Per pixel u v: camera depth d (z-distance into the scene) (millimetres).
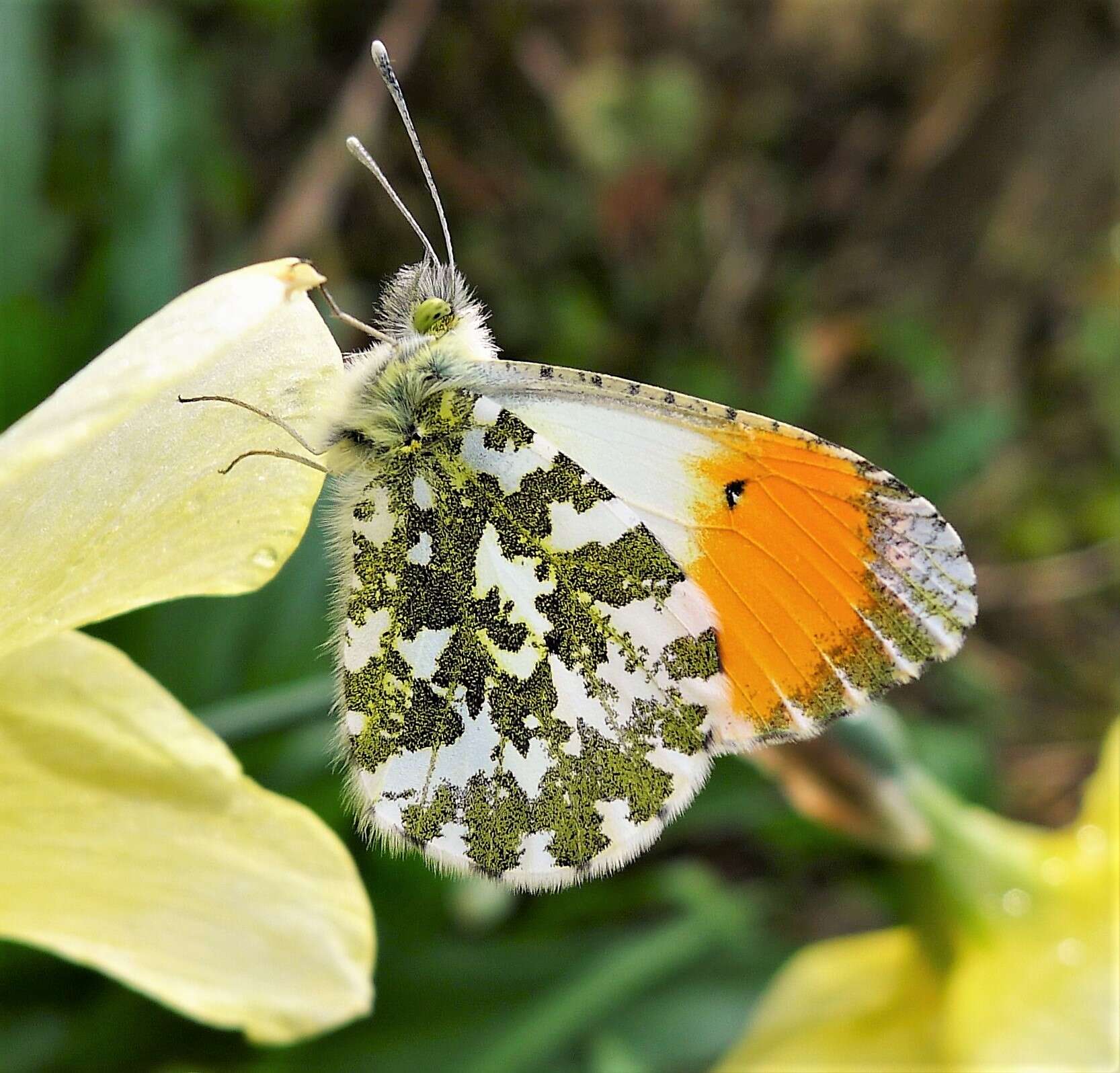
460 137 222
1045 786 217
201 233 192
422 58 218
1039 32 253
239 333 100
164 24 181
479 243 220
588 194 231
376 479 119
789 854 177
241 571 108
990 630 238
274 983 109
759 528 118
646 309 235
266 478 109
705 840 187
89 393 98
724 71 254
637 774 122
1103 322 262
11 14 153
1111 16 249
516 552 121
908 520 115
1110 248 262
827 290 257
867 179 260
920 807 138
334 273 193
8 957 142
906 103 260
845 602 118
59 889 110
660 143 238
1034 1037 135
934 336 259
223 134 199
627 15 245
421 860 149
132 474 104
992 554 245
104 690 112
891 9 254
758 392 230
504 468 120
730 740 122
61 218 169
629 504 120
